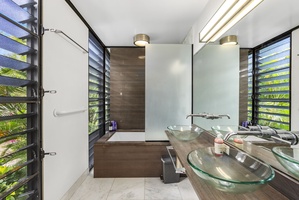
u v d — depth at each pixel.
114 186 2.10
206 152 1.21
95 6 1.87
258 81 1.31
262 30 1.25
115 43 3.10
